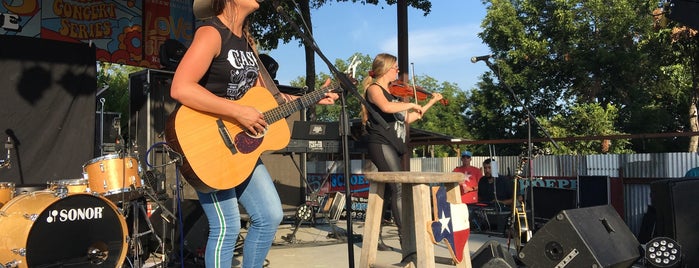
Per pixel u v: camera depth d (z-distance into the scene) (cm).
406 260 352
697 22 528
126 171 386
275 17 1120
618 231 357
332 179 1021
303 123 600
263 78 291
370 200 324
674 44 1224
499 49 2542
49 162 538
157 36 774
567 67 2355
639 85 2302
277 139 271
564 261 326
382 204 326
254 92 271
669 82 2238
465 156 907
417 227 288
